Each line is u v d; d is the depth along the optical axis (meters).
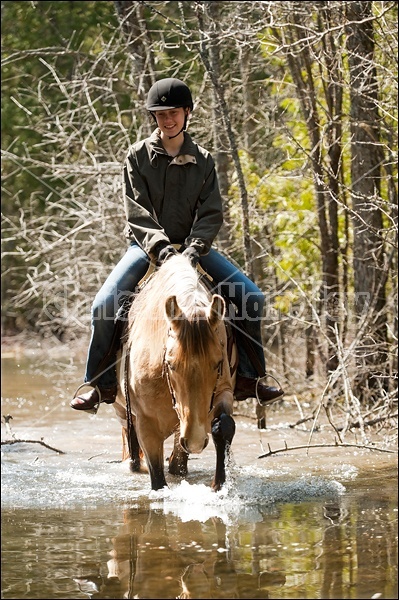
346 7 13.41
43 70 30.92
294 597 6.02
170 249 9.08
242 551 7.04
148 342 8.71
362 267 14.87
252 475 10.11
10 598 6.14
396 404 14.13
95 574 6.61
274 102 18.12
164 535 7.57
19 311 34.12
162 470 9.16
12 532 7.80
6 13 30.92
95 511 8.55
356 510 8.34
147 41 17.16
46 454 12.02
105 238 19.45
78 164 19.72
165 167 9.52
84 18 29.66
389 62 14.28
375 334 14.46
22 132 31.86
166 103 9.37
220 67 16.66
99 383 9.98
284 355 18.59
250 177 18.42
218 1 16.44
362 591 6.10
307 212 17.64
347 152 17.03
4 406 16.97
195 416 7.77
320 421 14.13
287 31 15.12
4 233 32.88
